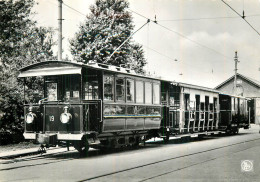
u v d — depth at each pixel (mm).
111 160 11594
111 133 13945
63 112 12352
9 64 17531
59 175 8664
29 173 8969
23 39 17625
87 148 12594
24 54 17719
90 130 12719
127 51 34594
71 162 11078
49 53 18953
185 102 20938
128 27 35562
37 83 17547
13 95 16438
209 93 25000
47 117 12633
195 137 25406
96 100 12805
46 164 10617
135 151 14766
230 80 57688
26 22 17344
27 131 12914
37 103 13383
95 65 13188
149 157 12484
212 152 14359
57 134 12227
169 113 18812
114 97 13711
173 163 10930
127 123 14562
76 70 12195
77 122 12133
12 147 15109
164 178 8297
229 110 27703
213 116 25656
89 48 32312
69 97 12992
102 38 33312
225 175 8750
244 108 32438
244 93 56188
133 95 15148
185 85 20516
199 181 7949
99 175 8664
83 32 33156
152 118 16766
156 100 17281
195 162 11164
